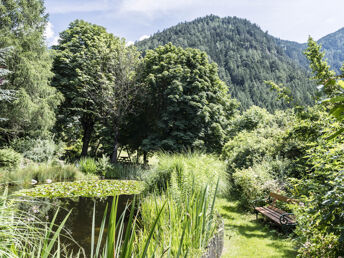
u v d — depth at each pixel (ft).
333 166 8.56
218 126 63.16
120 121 64.23
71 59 64.69
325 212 7.86
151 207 12.84
